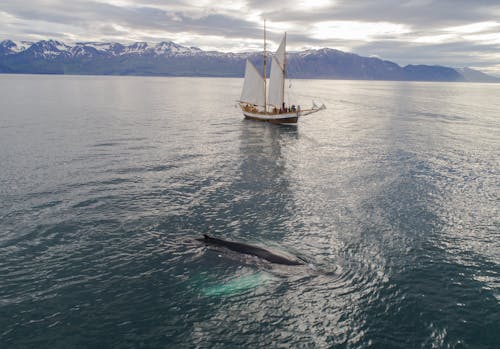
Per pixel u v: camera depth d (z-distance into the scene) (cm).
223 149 6141
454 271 2480
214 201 3681
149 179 4300
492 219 3356
